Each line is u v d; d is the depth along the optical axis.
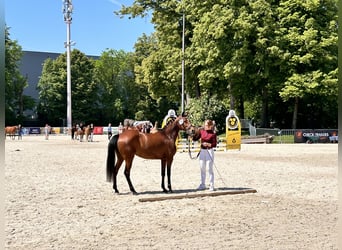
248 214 10.13
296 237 8.01
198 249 7.23
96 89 88.62
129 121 36.25
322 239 7.85
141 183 15.37
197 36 49.97
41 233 8.41
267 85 50.06
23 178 16.73
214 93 55.75
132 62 92.62
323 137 46.25
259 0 47.09
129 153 12.86
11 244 7.60
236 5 48.31
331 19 49.75
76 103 85.88
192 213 10.27
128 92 93.31
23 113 86.38
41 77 88.44
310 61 47.94
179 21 56.78
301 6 48.69
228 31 47.84
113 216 9.97
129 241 7.78
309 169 19.81
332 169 19.83
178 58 53.97
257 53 47.06
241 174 17.97
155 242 7.69
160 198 12.07
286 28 48.75
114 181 13.13
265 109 52.62
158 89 58.97
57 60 87.38
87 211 10.52
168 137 13.19
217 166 21.14
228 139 33.25
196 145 32.69
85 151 32.09
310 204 11.41
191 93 59.84
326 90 47.25
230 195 12.90
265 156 27.41
